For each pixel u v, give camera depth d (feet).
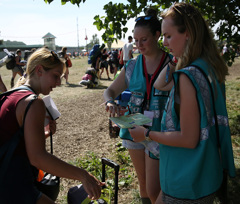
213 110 4.38
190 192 4.31
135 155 7.20
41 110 4.55
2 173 4.50
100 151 13.58
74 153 13.52
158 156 6.03
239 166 10.60
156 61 6.51
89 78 31.96
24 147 4.70
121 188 10.01
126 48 31.12
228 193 9.15
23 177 4.67
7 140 4.55
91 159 12.49
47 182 6.02
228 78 34.83
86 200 5.82
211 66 4.47
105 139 15.29
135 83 6.72
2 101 4.66
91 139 15.42
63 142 15.07
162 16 4.64
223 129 4.53
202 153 4.20
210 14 12.23
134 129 5.24
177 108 4.49
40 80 4.99
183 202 4.45
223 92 5.02
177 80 4.29
